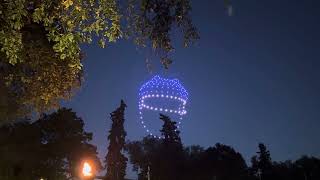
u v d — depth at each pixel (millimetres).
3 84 17625
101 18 10922
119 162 102625
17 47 11023
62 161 67500
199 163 118500
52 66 16578
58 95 18047
